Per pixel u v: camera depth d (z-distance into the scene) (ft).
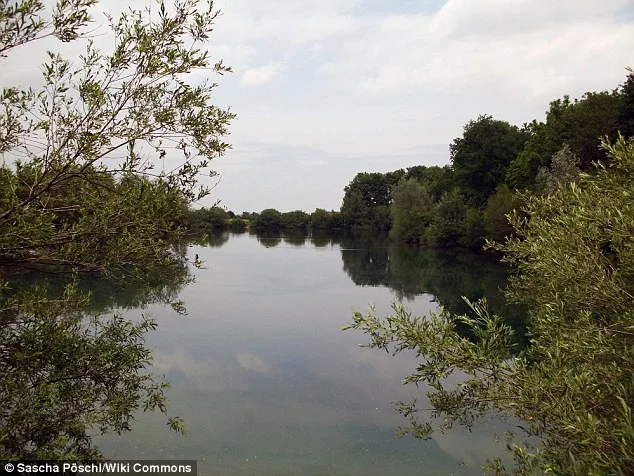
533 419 11.91
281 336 63.10
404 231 228.43
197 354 54.19
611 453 8.96
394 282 113.80
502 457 30.94
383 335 14.08
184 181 15.12
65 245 13.78
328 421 38.01
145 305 70.54
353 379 47.37
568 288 13.26
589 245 12.87
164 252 15.62
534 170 156.35
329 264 155.02
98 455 15.34
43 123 12.59
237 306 82.94
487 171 202.08
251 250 211.20
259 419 38.01
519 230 17.48
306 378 47.52
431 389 43.78
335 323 71.05
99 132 12.51
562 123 136.56
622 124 110.32
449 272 130.82
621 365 10.65
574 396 10.63
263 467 30.89
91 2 12.00
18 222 12.21
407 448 33.40
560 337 12.57
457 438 33.94
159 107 13.87
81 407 14.51
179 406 39.75
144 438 33.37
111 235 13.94
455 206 192.95
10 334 13.46
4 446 12.57
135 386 16.46
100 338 16.05
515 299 20.13
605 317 12.32
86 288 65.36
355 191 400.67
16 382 13.10
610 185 12.60
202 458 31.48
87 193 13.78
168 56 13.30
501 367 12.67
